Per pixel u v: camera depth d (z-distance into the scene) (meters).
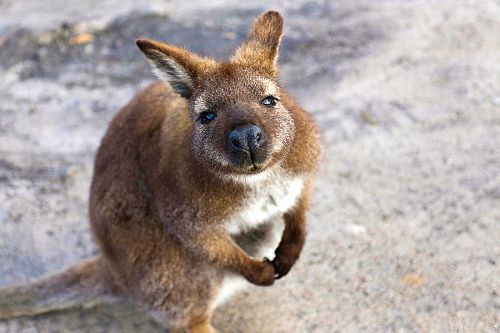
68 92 1.41
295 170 0.80
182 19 1.62
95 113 1.33
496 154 1.10
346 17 1.63
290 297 0.90
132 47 1.55
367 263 0.93
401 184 1.06
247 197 0.79
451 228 0.97
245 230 0.85
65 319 0.90
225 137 0.72
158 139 0.82
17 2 1.92
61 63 1.51
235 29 1.57
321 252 0.95
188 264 0.84
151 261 0.84
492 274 0.89
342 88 1.33
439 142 1.15
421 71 1.35
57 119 1.32
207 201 0.78
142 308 0.89
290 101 0.81
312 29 1.57
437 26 1.54
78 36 1.58
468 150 1.12
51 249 1.02
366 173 1.10
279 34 0.80
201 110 0.75
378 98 1.28
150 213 0.83
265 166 0.73
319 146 0.83
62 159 1.21
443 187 1.05
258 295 0.91
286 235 0.85
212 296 0.85
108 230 0.86
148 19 1.62
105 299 0.91
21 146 1.25
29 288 0.89
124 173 0.85
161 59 0.76
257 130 0.71
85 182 1.15
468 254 0.92
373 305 0.87
